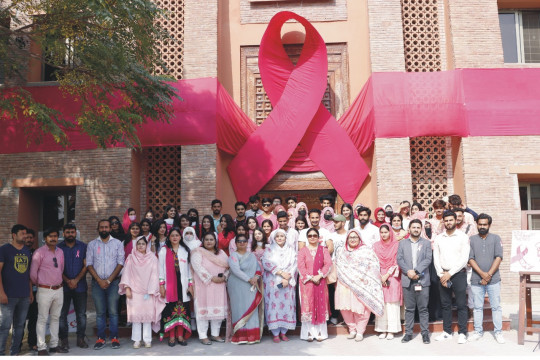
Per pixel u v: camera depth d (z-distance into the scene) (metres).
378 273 7.29
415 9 11.66
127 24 8.29
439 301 7.88
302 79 11.13
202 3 11.42
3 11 8.82
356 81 11.70
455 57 10.91
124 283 7.07
